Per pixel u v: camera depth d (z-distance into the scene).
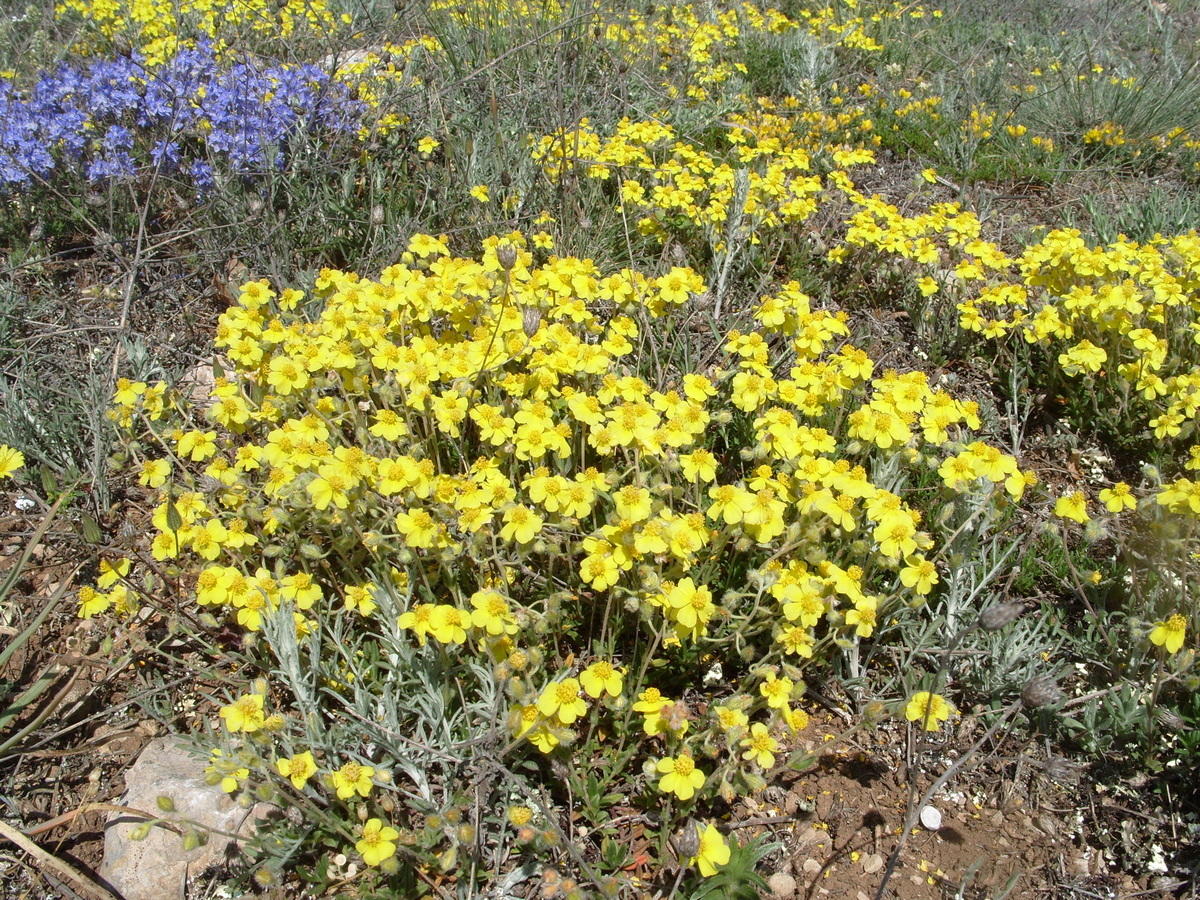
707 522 0.39
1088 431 0.52
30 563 0.42
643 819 0.34
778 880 0.34
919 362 0.57
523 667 0.31
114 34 0.84
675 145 0.66
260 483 0.41
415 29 0.80
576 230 0.58
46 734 0.36
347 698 0.36
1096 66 1.00
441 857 0.29
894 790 0.36
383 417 0.38
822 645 0.38
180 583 0.40
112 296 0.54
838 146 0.78
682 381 0.48
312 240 0.59
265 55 0.77
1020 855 0.35
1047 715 0.37
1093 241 0.69
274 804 0.31
